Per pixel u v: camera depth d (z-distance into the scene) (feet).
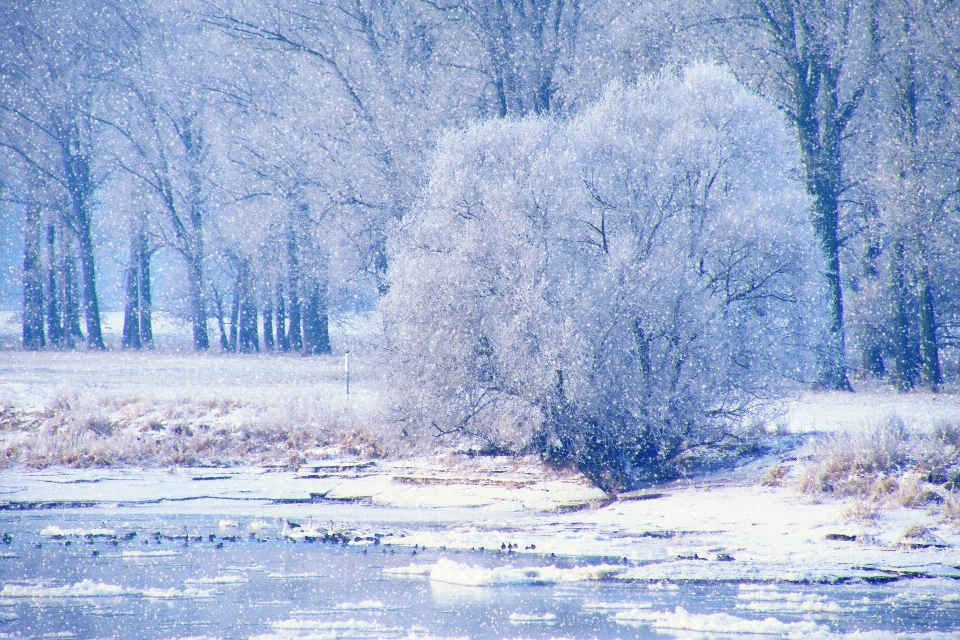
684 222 261.24
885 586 129.49
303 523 197.26
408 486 248.93
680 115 284.00
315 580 136.46
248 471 286.05
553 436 246.68
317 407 344.90
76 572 143.33
